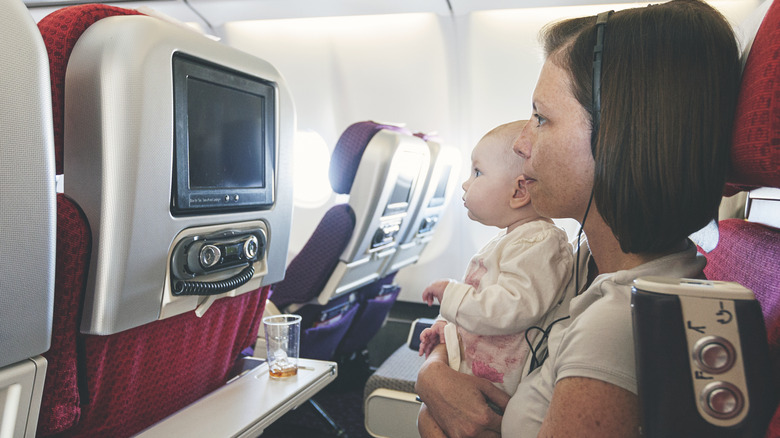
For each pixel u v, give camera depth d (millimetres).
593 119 608
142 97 896
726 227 1019
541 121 670
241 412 1146
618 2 3611
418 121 4293
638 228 597
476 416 828
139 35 893
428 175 2967
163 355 1160
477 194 1137
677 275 600
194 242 1062
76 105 898
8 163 717
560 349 623
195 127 1030
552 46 708
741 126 544
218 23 4426
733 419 453
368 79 4297
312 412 2621
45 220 774
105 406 1075
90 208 907
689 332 464
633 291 505
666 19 589
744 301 460
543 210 698
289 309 2516
